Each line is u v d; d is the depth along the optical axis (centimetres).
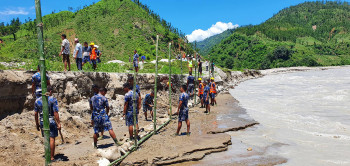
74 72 988
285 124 969
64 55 1001
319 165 553
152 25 11894
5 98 689
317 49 19888
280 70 8169
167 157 583
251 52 19112
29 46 7344
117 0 13788
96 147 636
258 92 2341
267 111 1270
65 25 11306
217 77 2992
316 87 2539
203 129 882
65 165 478
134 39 10438
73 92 950
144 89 1459
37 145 614
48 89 533
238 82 3981
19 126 670
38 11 449
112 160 553
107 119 634
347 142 720
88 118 934
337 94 1853
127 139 704
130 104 691
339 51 19575
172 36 10906
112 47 9931
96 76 1091
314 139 760
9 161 497
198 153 630
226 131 869
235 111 1290
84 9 13112
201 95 1437
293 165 554
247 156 622
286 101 1611
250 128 923
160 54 9056
